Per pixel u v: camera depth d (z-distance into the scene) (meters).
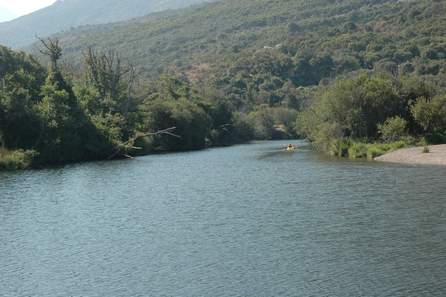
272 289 33.94
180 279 36.12
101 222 52.19
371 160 98.88
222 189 69.62
